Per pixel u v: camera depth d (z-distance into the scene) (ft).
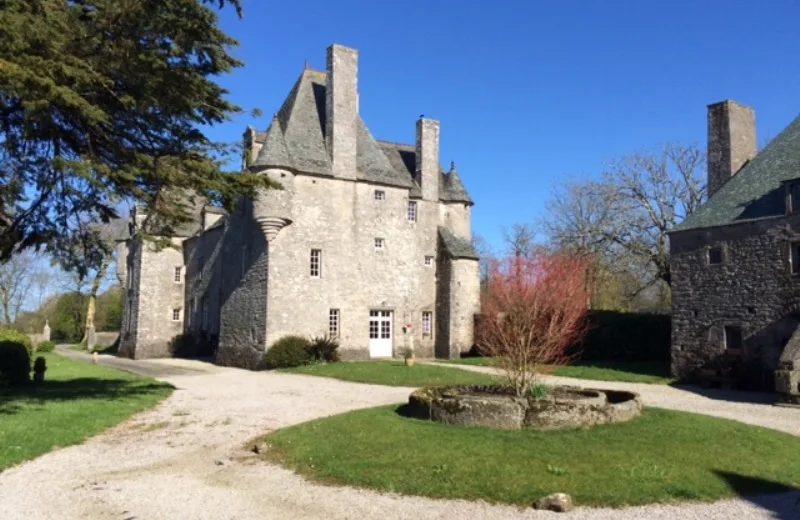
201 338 129.18
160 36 41.47
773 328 66.49
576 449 30.17
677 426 35.47
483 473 27.12
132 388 63.52
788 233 65.92
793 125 78.74
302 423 40.93
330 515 23.41
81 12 38.96
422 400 39.45
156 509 24.30
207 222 131.23
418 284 111.34
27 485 27.61
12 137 42.68
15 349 64.08
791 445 34.91
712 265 73.31
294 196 98.89
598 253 118.83
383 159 111.96
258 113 47.83
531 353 42.42
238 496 25.98
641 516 22.99
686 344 74.90
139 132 45.91
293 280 97.81
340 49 105.70
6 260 49.08
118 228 157.89
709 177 86.17
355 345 103.19
